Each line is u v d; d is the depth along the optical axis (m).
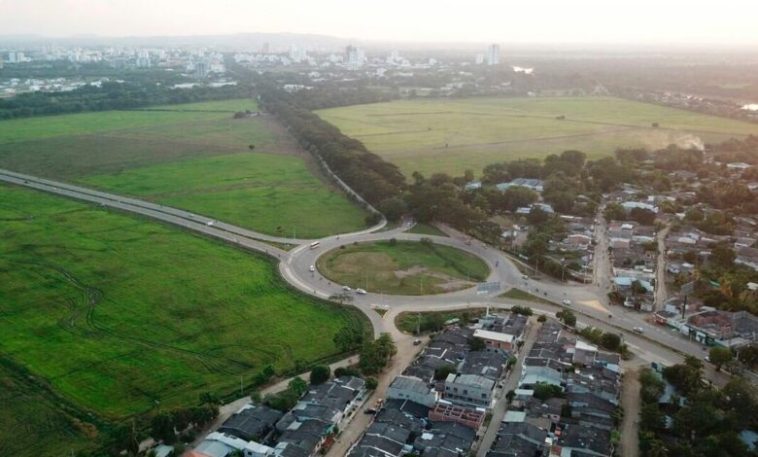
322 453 146.00
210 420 155.88
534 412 160.25
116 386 170.25
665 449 141.62
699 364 180.12
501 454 141.38
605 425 155.88
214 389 169.88
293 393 163.50
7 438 148.12
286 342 197.88
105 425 153.00
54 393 166.00
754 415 155.88
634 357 193.75
